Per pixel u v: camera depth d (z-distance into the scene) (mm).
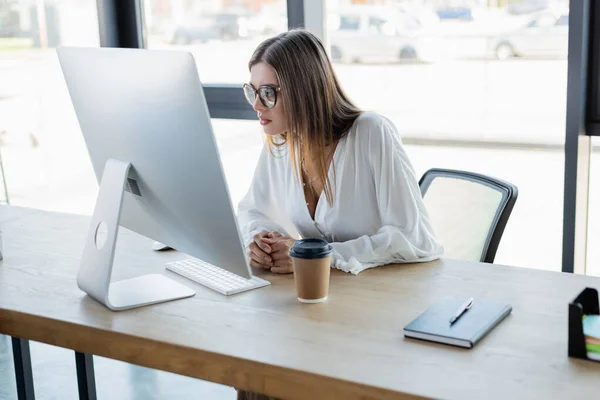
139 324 1653
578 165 2855
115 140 1826
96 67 1777
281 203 2322
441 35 3354
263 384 1442
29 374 2287
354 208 2143
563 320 1576
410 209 2043
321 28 3461
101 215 1816
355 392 1334
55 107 4137
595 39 2797
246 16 3656
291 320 1637
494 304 1639
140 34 3979
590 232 3088
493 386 1295
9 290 1905
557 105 3184
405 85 3482
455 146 3467
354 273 1931
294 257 1712
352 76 3561
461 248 2293
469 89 3365
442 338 1478
